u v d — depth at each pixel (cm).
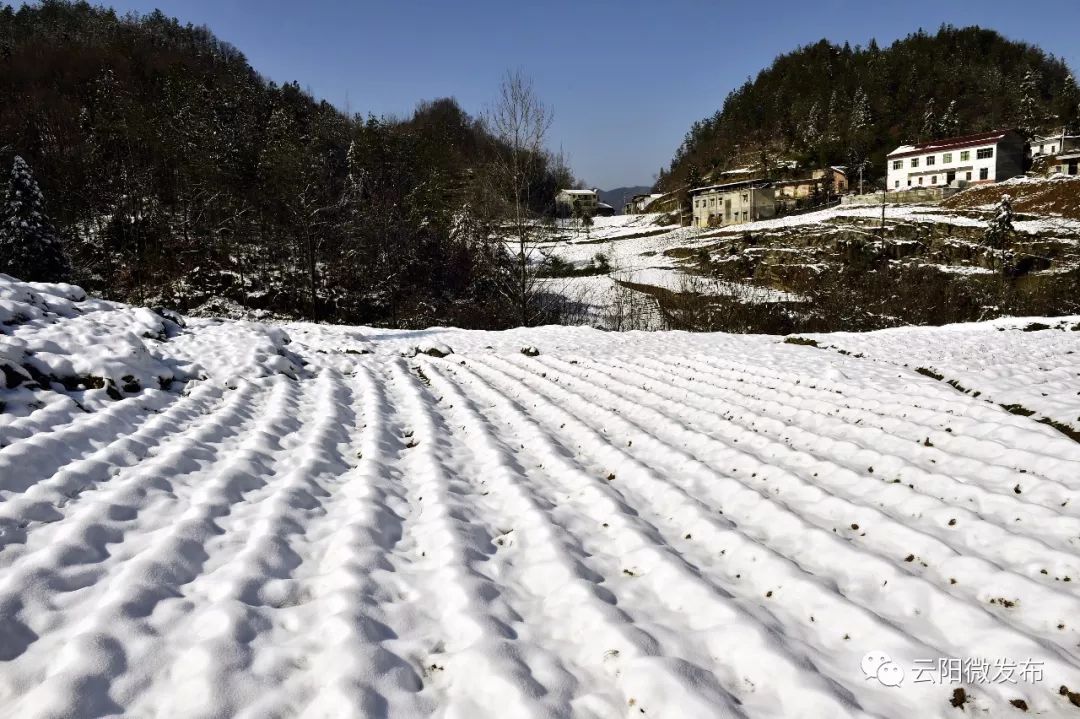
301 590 370
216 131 4753
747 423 807
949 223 4369
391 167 4847
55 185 4059
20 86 5944
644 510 523
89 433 597
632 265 5244
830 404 855
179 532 412
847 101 9781
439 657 310
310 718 258
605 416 841
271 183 3959
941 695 277
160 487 500
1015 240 4019
